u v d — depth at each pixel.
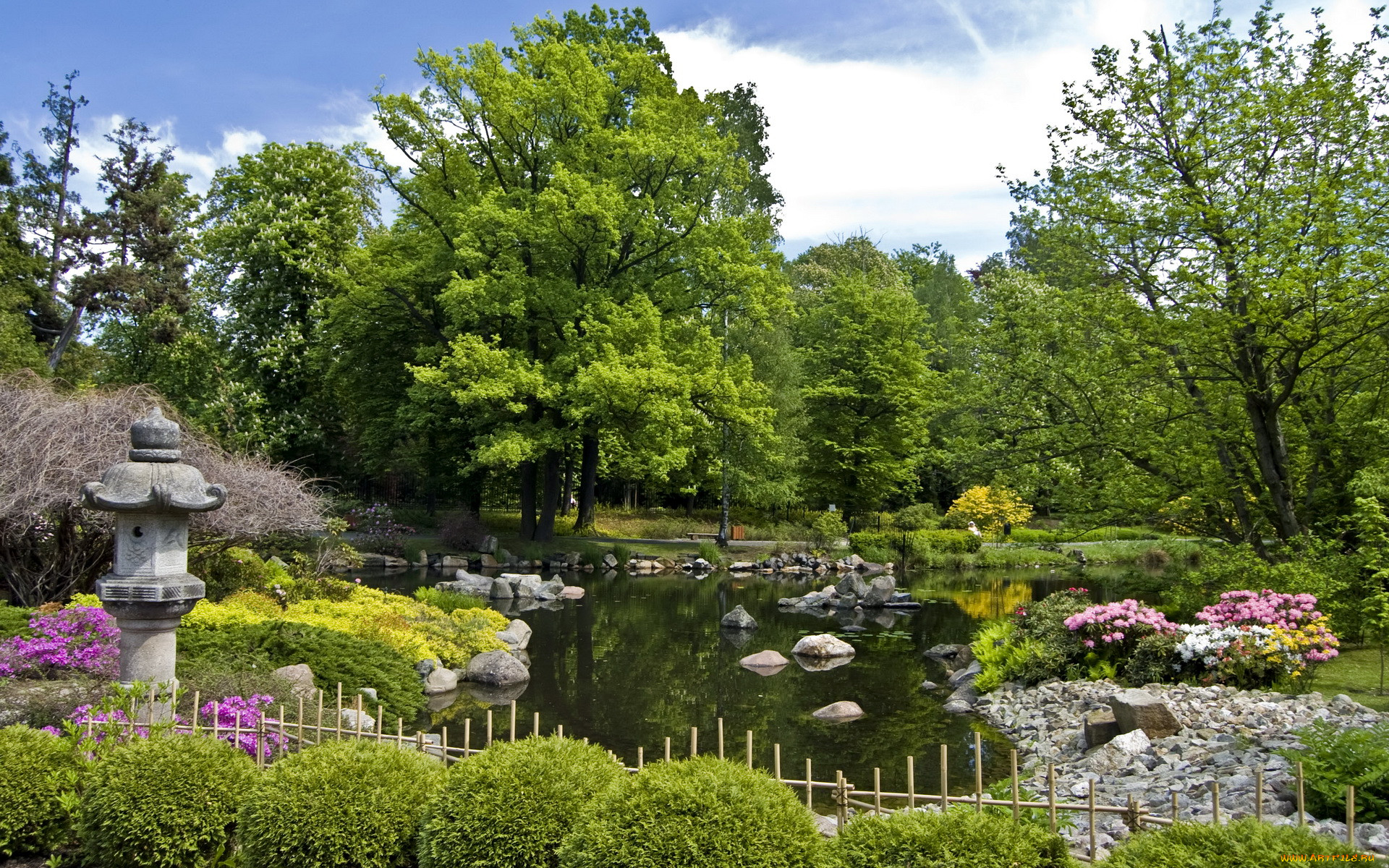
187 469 6.81
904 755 9.31
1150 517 14.97
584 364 27.33
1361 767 5.46
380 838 4.29
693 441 32.72
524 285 26.92
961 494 38.97
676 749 9.49
